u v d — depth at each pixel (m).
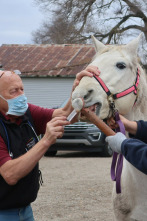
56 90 18.31
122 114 2.83
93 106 2.64
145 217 2.71
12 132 2.66
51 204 5.89
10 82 2.62
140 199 2.70
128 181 2.77
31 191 2.72
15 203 2.64
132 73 2.84
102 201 6.04
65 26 24.59
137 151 2.08
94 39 3.06
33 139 2.77
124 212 2.90
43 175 8.30
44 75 18.02
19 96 2.62
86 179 7.74
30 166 2.40
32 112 3.01
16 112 2.62
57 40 26.94
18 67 19.12
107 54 2.87
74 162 10.15
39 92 18.28
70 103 2.94
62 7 23.91
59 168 9.21
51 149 10.98
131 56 2.89
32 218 2.85
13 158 2.59
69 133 10.52
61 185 7.21
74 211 5.49
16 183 2.61
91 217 5.19
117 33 22.11
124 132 2.50
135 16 22.66
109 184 7.21
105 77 2.71
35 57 20.00
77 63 18.72
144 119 2.95
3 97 2.62
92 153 12.30
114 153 2.74
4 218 2.65
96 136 10.53
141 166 2.07
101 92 2.65
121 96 2.74
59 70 18.41
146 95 2.95
